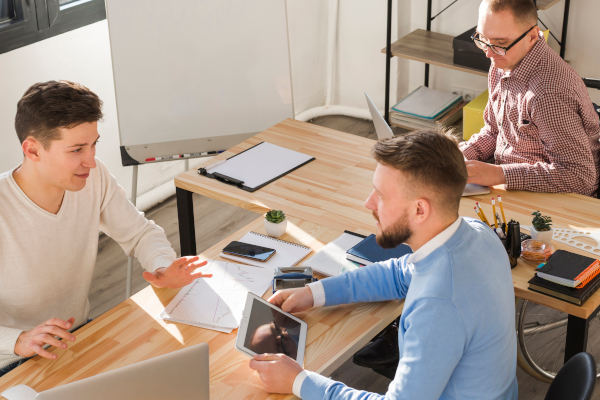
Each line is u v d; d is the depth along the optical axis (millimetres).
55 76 3266
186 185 2494
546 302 1875
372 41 4660
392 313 1797
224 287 1889
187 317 1773
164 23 2992
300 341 1673
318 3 4629
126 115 3037
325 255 2004
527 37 2432
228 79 3139
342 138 2797
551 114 2395
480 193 2377
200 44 3062
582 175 2371
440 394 1379
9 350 1659
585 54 3971
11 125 3133
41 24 3121
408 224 1428
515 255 1978
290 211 2281
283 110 3240
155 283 1845
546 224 2039
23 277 1869
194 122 3141
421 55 3936
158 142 3105
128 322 1766
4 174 1823
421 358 1353
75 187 1786
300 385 1505
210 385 1561
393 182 1393
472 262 1410
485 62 3662
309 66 4805
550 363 2609
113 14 2910
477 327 1382
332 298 1775
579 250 2049
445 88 4551
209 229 3672
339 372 2625
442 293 1373
